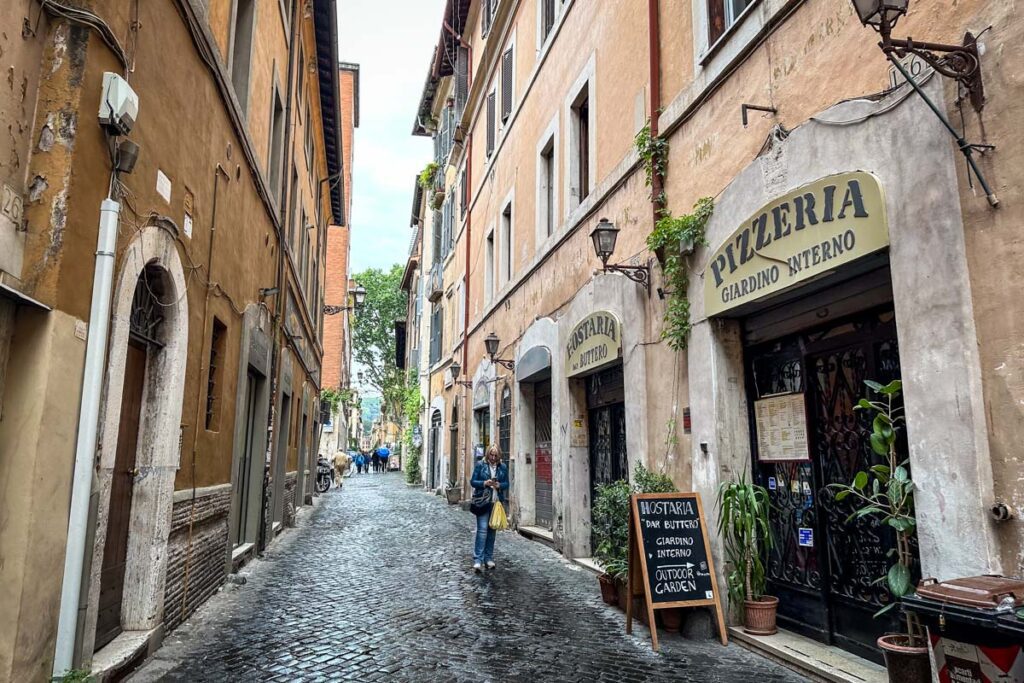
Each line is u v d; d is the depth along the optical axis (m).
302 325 16.94
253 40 8.38
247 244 8.49
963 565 3.46
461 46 20.89
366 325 53.16
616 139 8.84
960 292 3.55
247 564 9.19
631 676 4.66
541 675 4.67
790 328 5.44
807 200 4.72
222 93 6.72
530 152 13.21
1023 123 3.26
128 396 5.10
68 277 3.67
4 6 3.34
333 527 13.88
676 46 7.18
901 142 3.98
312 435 21.91
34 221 3.61
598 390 9.67
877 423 3.98
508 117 15.07
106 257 3.98
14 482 3.40
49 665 3.62
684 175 6.89
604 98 9.34
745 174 5.56
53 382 3.55
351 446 64.69
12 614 3.30
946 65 3.62
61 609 3.71
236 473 8.16
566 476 9.98
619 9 8.88
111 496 4.83
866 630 4.72
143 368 5.40
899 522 3.80
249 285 8.73
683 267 6.59
